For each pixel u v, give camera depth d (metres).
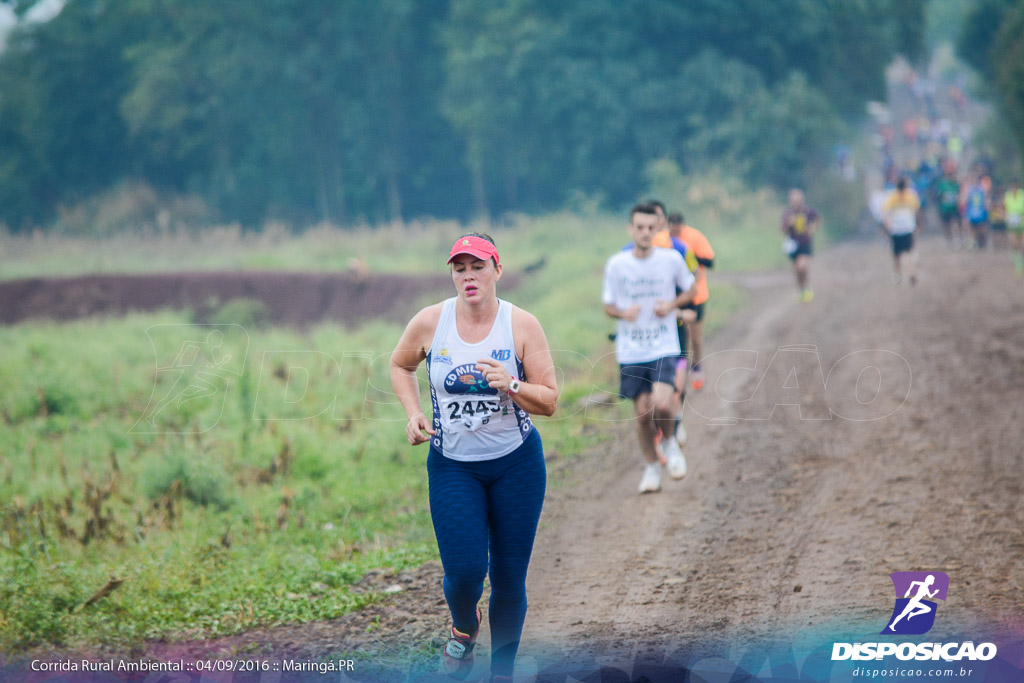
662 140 135.25
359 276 93.12
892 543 16.23
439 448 11.65
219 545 20.66
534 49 138.00
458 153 163.38
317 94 155.62
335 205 167.62
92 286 98.88
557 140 144.62
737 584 15.26
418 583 16.77
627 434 26.98
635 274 19.69
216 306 93.69
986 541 15.78
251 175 171.00
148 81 164.12
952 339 35.34
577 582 16.08
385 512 23.14
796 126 127.69
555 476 23.14
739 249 87.00
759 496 19.94
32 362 51.38
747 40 138.25
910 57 171.50
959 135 198.50
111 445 34.34
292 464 28.55
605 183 142.38
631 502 20.47
